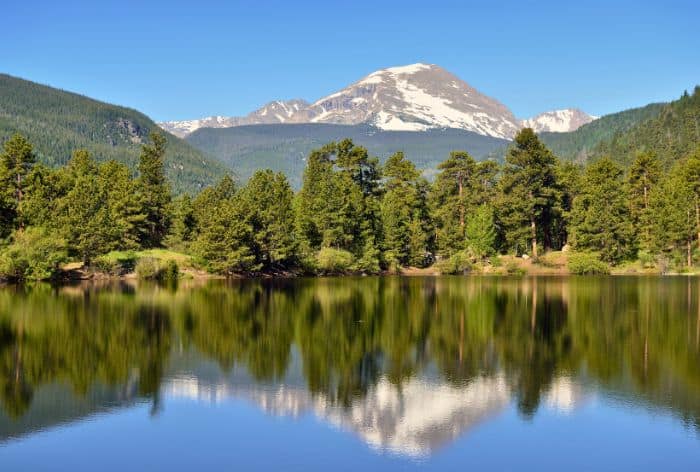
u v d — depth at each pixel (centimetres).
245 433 1972
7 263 7200
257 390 2439
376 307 4991
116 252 9088
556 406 2236
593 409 2206
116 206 9544
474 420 2102
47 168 9325
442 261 10231
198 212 10731
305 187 11112
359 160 11500
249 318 4325
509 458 1788
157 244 10838
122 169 10619
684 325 3991
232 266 8725
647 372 2720
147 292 6309
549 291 6400
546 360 2962
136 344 3341
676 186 9775
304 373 2709
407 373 2708
